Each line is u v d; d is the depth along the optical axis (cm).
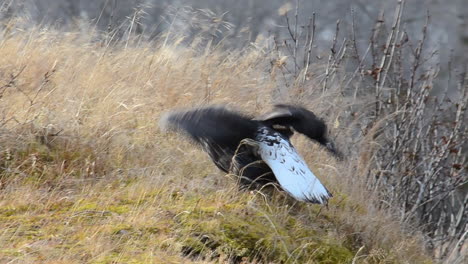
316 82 4197
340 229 3192
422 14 7550
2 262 2455
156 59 4022
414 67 4388
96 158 3222
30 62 3772
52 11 6088
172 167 3303
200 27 4300
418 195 4284
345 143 3956
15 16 4278
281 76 4128
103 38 4247
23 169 3120
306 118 3086
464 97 4641
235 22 6875
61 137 3272
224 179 3192
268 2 7312
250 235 2869
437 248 4219
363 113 4241
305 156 3638
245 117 2984
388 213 3638
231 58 4209
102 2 5731
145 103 3641
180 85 3822
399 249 3241
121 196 3017
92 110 3497
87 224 2778
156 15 5459
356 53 4422
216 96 3800
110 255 2578
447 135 4578
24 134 3250
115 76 3853
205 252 2717
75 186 3086
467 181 4391
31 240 2631
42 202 2920
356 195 3581
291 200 3170
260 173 3034
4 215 2802
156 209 2877
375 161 4247
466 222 4378
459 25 7262
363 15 7575
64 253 2559
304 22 7200
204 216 2895
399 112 4203
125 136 3397
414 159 4288
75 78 3769
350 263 2995
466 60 6475
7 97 3472
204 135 2894
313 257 2936
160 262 2569
